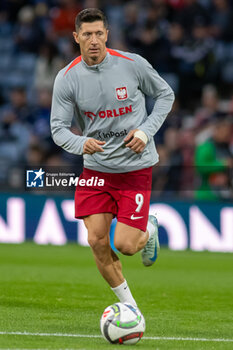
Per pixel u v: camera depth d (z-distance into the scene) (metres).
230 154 43.97
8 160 50.88
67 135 18.14
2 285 27.31
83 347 15.73
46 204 42.94
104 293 26.00
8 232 43.31
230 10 58.62
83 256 38.19
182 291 27.30
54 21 58.47
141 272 33.06
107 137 18.53
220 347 16.53
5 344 15.83
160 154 45.09
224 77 55.47
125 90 18.14
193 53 54.28
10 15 62.38
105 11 59.72
